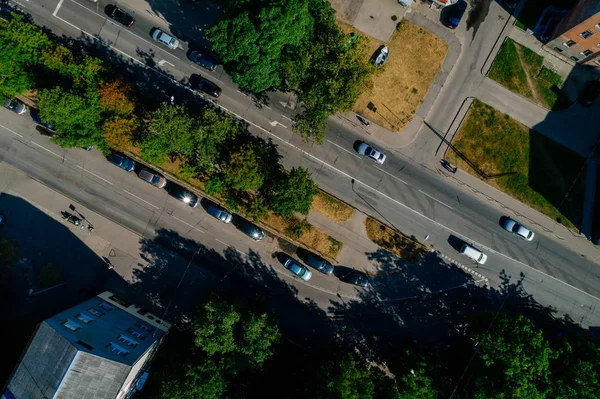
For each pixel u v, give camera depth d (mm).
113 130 48469
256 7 44531
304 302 56188
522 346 47250
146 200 55875
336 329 56125
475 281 55906
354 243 55844
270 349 49312
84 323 46531
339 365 48281
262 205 51281
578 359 48562
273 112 55250
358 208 55719
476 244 55781
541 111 55125
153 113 47719
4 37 48562
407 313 56094
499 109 55125
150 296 55844
